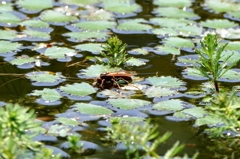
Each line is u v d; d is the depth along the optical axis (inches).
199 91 65.0
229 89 65.1
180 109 63.2
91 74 66.1
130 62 67.6
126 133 59.3
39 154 59.4
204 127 62.0
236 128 62.1
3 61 67.1
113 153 60.2
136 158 59.1
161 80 65.8
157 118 62.5
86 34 71.1
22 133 59.7
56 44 69.6
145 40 71.0
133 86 65.2
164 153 60.3
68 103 63.4
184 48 70.1
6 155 58.3
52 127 61.4
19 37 70.1
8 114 59.4
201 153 60.5
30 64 67.0
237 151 60.7
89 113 62.5
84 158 59.9
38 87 64.6
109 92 64.6
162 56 68.8
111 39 67.2
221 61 68.2
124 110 63.0
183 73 66.9
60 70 66.5
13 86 64.5
